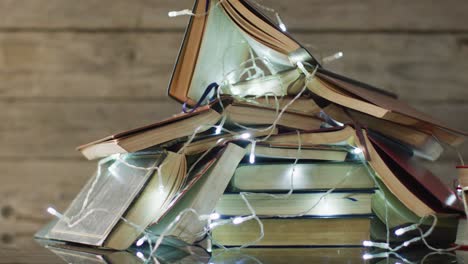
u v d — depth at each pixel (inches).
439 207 49.3
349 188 50.4
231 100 49.9
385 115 49.3
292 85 52.3
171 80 52.2
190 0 80.1
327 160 50.4
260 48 52.1
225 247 50.1
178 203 49.1
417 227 50.3
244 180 50.4
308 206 50.1
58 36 80.5
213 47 53.5
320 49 79.2
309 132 50.2
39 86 80.4
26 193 80.3
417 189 50.6
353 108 49.7
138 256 47.5
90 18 80.4
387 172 49.1
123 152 49.5
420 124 51.2
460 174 50.0
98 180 54.7
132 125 80.1
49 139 80.3
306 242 50.2
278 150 49.7
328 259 46.8
